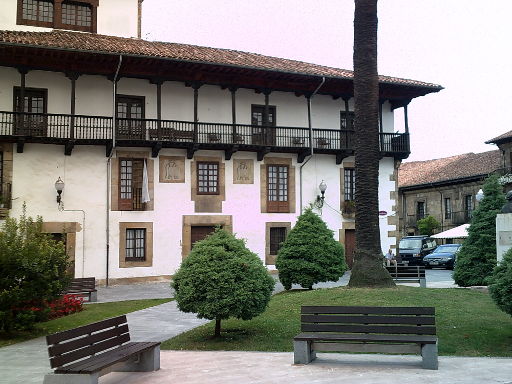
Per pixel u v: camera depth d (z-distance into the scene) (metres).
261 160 27.89
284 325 11.42
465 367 7.83
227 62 25.53
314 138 28.77
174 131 25.52
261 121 28.41
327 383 6.99
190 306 10.49
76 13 28.08
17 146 23.14
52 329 12.98
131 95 25.55
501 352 8.99
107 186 24.64
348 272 29.03
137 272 25.03
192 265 10.67
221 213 26.89
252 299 10.48
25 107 23.83
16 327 11.83
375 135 15.27
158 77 25.19
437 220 48.53
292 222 28.44
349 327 8.27
